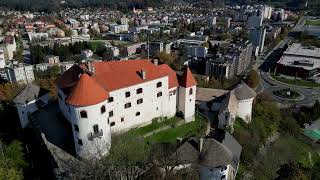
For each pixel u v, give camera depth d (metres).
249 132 94.62
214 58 190.12
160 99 81.19
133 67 76.56
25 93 82.69
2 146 71.19
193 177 62.75
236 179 74.44
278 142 104.50
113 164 60.66
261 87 176.38
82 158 64.62
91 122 62.25
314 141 114.38
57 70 193.12
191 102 86.12
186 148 66.56
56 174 59.44
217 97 104.50
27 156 67.94
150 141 74.25
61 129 73.38
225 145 72.50
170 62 194.75
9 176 57.22
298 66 195.25
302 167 91.62
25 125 83.19
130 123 76.75
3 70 196.75
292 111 138.25
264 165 84.69
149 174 60.62
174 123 83.19
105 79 70.44
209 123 88.69
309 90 172.62
